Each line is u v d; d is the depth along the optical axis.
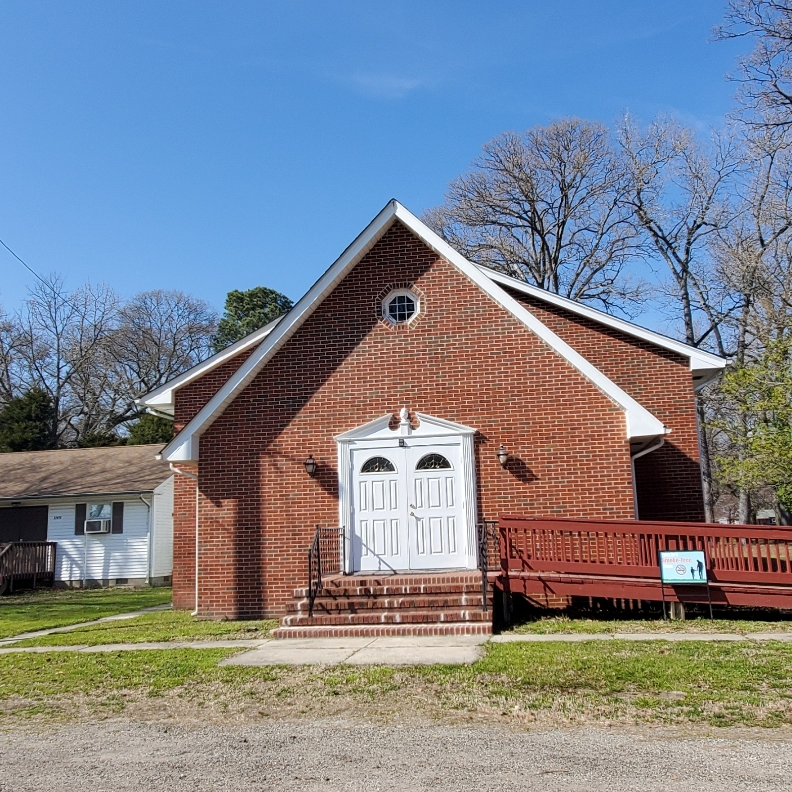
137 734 7.52
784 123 32.06
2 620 18.34
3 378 53.34
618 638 11.38
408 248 16.23
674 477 16.98
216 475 15.84
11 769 6.57
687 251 38.84
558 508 14.82
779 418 21.00
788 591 12.84
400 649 11.04
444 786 5.71
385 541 15.12
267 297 68.38
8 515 31.20
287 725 7.59
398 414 15.60
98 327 56.38
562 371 15.26
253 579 15.42
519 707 7.80
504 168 41.97
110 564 30.09
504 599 13.56
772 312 28.42
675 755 6.26
